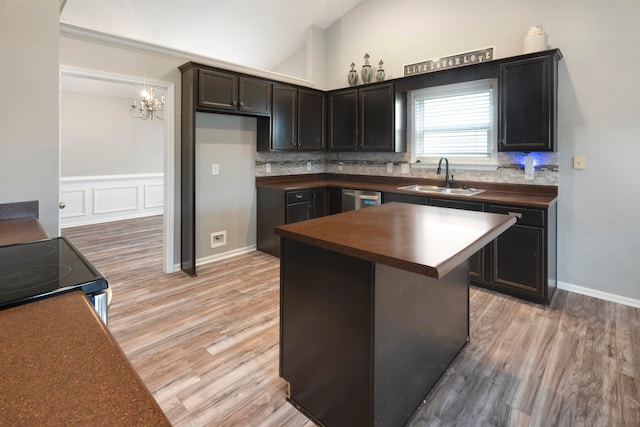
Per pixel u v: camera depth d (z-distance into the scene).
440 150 4.05
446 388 1.91
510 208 2.98
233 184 4.25
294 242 1.72
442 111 4.01
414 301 1.69
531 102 3.02
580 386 1.90
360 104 4.38
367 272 1.40
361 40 4.62
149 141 7.08
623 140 2.87
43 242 1.36
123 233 5.56
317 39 4.93
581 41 3.00
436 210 2.29
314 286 1.63
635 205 2.86
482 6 3.59
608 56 2.89
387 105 4.11
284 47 5.16
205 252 4.05
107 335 0.70
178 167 3.68
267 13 4.32
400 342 1.60
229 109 3.73
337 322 1.54
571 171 3.12
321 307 1.61
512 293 3.07
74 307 0.83
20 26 1.75
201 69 3.47
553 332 2.46
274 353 2.22
